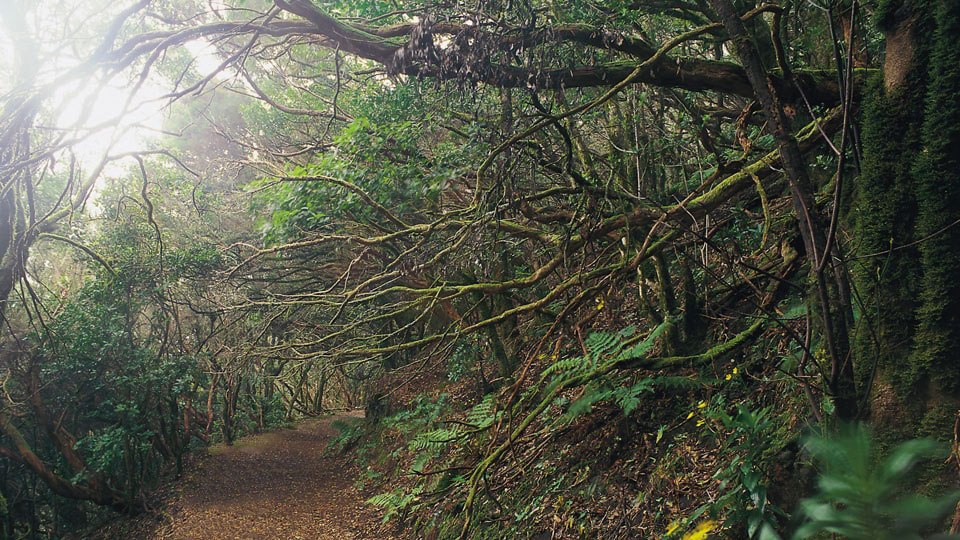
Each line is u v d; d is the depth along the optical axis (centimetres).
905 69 276
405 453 1252
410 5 675
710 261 699
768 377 466
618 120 774
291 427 2566
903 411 264
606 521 518
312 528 1220
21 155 802
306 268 1351
